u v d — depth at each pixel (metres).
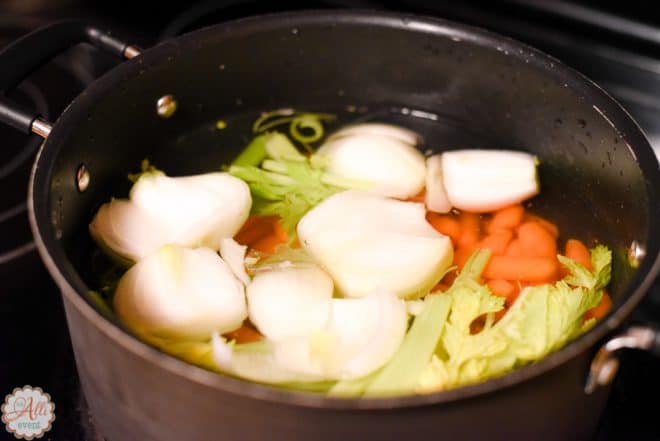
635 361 0.65
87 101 0.57
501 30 0.80
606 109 0.59
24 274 0.65
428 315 0.54
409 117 0.69
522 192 0.63
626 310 0.47
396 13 0.64
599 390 0.51
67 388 0.61
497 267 0.59
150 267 0.55
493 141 0.68
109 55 0.77
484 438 0.48
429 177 0.65
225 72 0.65
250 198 0.62
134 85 0.60
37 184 0.52
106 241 0.59
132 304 0.55
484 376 0.52
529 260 0.59
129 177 0.63
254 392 0.44
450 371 0.52
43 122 0.55
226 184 0.61
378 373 0.52
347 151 0.65
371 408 0.44
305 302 0.55
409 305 0.55
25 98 0.73
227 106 0.67
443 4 0.81
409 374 0.52
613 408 0.62
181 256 0.56
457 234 0.61
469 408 0.46
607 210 0.61
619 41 0.77
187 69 0.63
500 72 0.64
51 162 0.53
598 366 0.48
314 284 0.56
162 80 0.62
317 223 0.59
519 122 0.66
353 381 0.52
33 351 0.62
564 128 0.63
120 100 0.60
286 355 0.52
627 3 0.76
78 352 0.53
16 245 0.66
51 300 0.64
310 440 0.47
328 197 0.62
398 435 0.46
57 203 0.55
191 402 0.47
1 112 0.55
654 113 0.77
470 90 0.67
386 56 0.66
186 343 0.53
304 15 0.63
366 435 0.46
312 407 0.44
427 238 0.58
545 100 0.63
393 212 0.60
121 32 0.80
